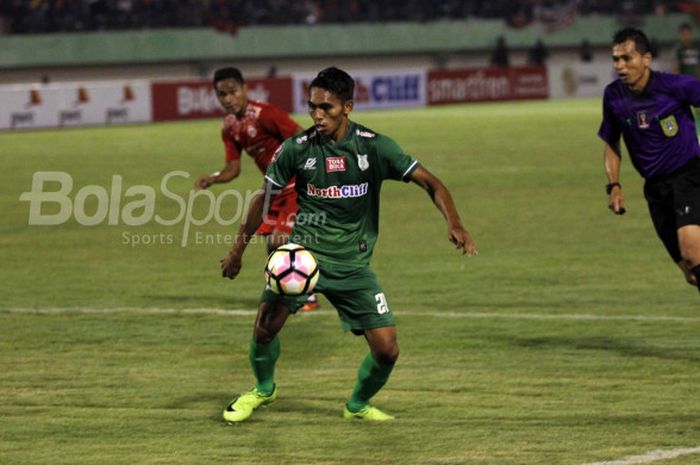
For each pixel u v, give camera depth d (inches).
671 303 1443.2
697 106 1090.1
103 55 6889.8
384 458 834.2
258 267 1804.9
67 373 1125.1
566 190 2706.7
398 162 899.4
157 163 3489.2
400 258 1851.6
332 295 919.7
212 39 7180.1
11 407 995.9
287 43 7367.1
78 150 3954.2
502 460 823.1
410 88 6437.0
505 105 6373.0
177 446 872.9
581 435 885.2
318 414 965.8
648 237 2012.8
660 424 914.1
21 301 1535.4
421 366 1138.0
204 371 1131.9
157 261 1881.2
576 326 1317.7
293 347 1237.7
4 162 3555.6
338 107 882.8
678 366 1117.7
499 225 2194.9
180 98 5659.5
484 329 1310.3
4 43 6633.9
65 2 6899.6
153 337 1296.8
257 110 1381.6
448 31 7770.7
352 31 7534.5
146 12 7096.5
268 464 823.7
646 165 1112.2
